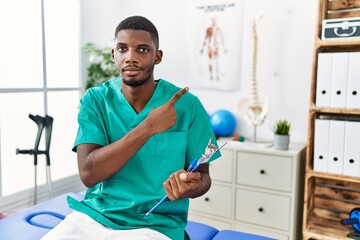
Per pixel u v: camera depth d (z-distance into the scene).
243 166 2.03
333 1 1.91
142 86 1.03
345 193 1.99
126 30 0.94
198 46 2.55
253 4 2.33
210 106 2.56
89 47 2.75
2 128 2.31
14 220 1.42
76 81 2.93
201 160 0.88
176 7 2.62
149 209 1.00
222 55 2.46
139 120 1.04
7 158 2.35
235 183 2.07
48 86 2.64
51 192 2.32
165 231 1.00
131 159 1.01
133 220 0.99
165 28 2.68
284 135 1.96
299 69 2.22
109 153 0.88
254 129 2.21
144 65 0.96
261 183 1.99
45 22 2.57
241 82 2.43
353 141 1.70
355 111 1.68
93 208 1.02
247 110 2.23
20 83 2.41
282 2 2.23
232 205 2.09
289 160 1.90
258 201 2.01
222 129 2.32
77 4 2.88
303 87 2.21
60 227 0.97
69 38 2.82
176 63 2.66
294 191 1.89
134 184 1.01
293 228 1.93
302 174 2.04
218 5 2.44
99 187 1.07
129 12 2.82
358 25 1.63
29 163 2.51
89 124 1.02
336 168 1.76
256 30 2.28
